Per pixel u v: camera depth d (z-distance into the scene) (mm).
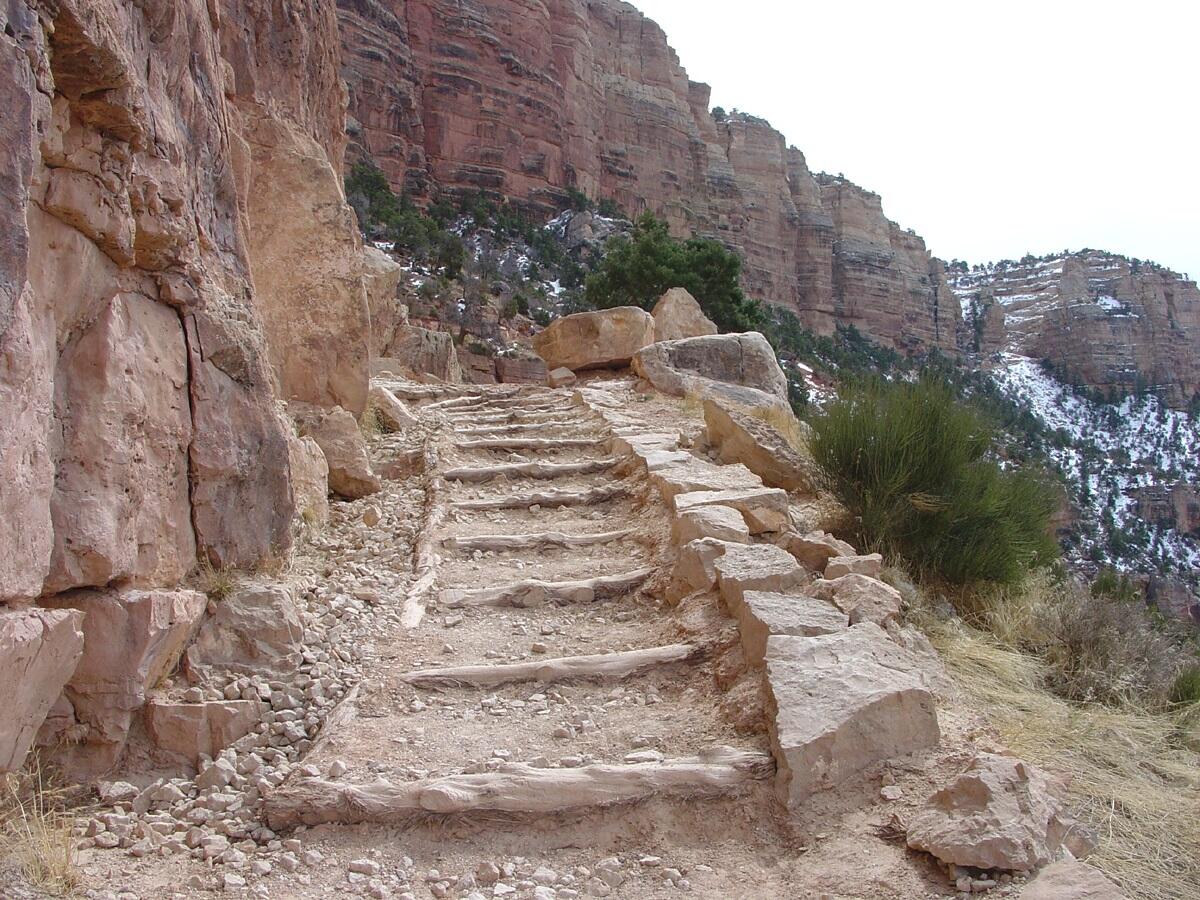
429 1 54156
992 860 2822
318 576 5422
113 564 3398
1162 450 96188
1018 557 6695
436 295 34750
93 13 3027
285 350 7625
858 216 93125
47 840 2832
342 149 10438
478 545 6207
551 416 9945
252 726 3820
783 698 3543
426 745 3721
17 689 2797
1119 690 5395
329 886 2936
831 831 3180
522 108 56938
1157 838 3779
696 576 4996
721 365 11773
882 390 7273
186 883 2891
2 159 2506
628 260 28938
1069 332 115188
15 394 2676
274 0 7887
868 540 6680
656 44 74250
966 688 4910
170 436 3965
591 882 2992
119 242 3418
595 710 4090
